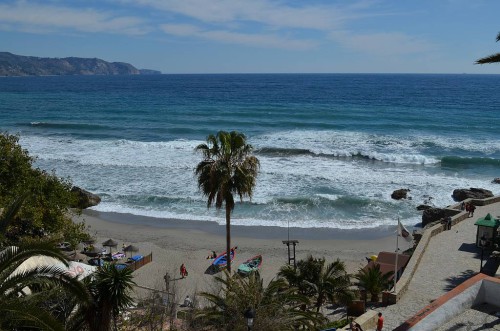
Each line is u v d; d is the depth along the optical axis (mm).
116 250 32688
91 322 12312
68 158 54344
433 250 26328
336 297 18578
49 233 23328
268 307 13758
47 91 169750
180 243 33812
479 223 26047
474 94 154750
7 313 9461
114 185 45625
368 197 42438
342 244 33531
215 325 13547
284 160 54969
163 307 16203
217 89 187625
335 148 60562
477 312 10305
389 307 19531
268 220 37688
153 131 73000
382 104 115750
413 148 61562
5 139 24734
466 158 54312
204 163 23297
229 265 23906
